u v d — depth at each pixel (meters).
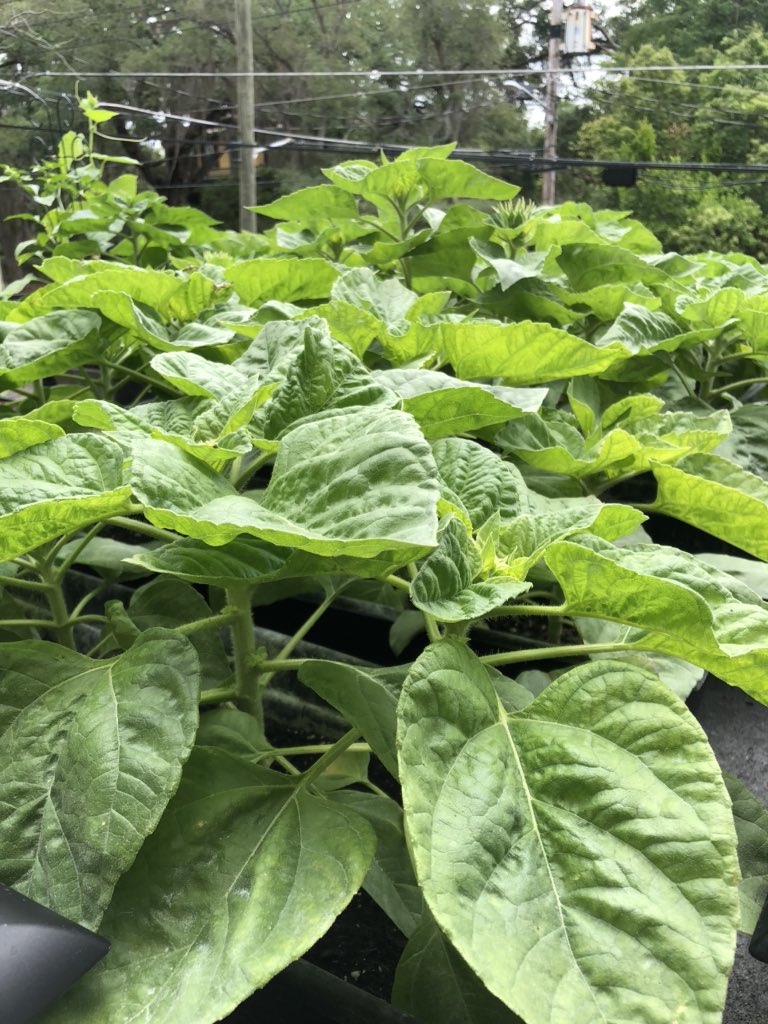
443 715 1.05
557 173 32.12
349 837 1.17
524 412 1.68
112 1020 0.96
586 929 0.91
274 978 1.22
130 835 1.03
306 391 1.47
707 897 0.92
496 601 1.13
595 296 2.86
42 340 2.12
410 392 1.71
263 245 4.37
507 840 0.98
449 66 29.86
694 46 33.31
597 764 1.04
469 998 1.24
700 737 1.05
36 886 1.03
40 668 1.29
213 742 1.47
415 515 1.01
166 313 2.57
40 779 1.14
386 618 2.56
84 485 1.28
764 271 3.80
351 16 28.77
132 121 17.08
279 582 2.21
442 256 3.32
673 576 1.25
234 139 25.89
